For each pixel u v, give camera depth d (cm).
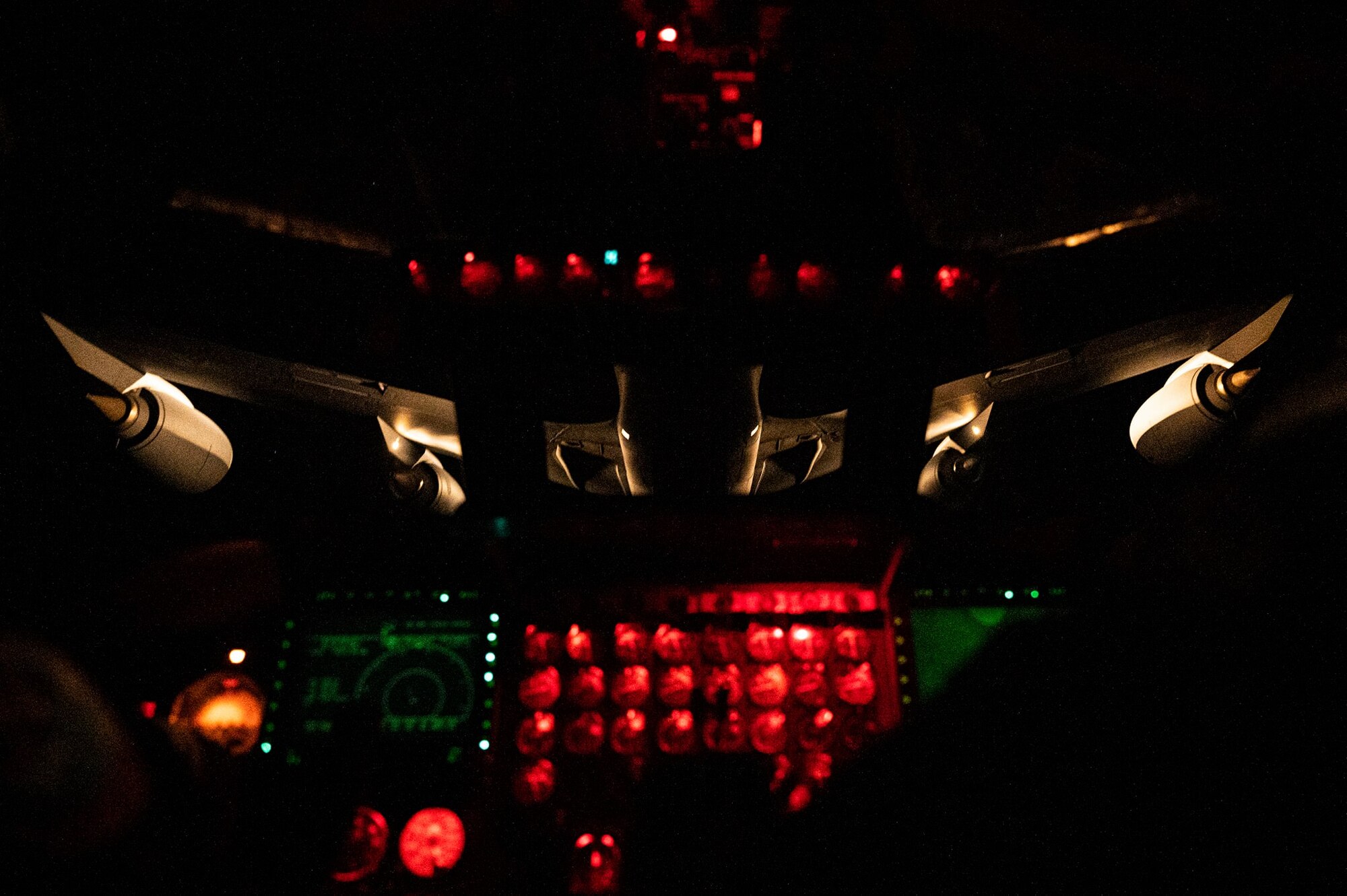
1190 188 137
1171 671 121
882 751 118
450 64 137
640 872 114
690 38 129
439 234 152
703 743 122
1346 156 126
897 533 127
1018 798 114
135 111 132
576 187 126
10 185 124
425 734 119
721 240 118
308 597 127
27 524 136
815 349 124
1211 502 139
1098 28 129
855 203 122
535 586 129
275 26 131
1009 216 152
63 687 124
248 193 142
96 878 115
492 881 114
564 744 122
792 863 113
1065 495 154
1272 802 113
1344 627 121
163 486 135
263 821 115
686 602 129
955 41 133
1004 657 123
